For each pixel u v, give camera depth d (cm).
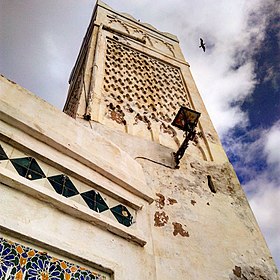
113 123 516
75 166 289
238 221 458
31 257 209
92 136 350
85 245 242
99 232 262
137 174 371
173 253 350
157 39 926
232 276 366
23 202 228
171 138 568
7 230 206
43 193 238
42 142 281
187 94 728
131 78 668
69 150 294
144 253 287
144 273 269
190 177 490
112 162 343
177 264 339
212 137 624
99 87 572
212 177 520
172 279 318
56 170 273
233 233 430
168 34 988
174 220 397
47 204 242
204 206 450
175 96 701
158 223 381
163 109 632
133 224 302
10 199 222
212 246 391
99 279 235
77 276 223
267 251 433
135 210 320
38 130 278
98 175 310
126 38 813
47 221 232
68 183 274
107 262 245
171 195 434
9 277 191
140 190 339
